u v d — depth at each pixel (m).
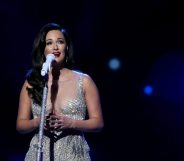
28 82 10.88
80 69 26.30
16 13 24.61
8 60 24.98
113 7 25.27
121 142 26.55
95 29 25.69
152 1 24.89
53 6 24.78
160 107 26.17
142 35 25.92
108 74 26.45
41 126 9.47
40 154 9.39
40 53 10.92
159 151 26.22
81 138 10.62
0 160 25.59
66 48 11.01
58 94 10.68
